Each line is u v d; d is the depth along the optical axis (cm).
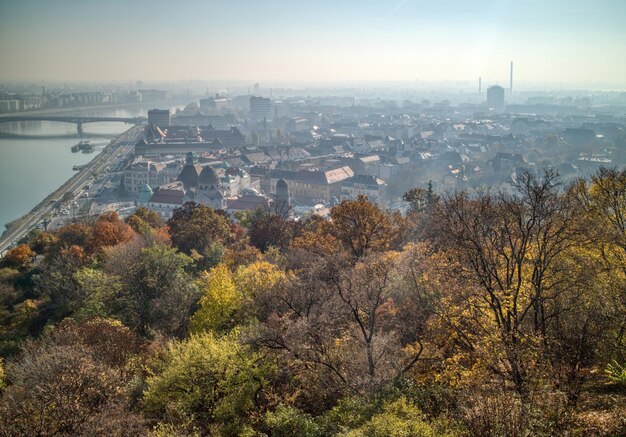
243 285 9575
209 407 6359
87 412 6056
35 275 15075
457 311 6075
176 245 17125
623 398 4644
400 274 7844
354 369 6078
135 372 7762
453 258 6994
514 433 3859
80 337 8556
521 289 6112
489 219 7006
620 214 6525
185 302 10838
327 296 7319
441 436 4216
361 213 13212
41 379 6562
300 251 12569
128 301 10969
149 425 6341
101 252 15712
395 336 6869
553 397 4372
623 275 5934
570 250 6247
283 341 6462
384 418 4512
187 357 6544
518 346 5094
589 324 5278
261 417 5869
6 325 13088
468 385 5084
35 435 5759
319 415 5784
